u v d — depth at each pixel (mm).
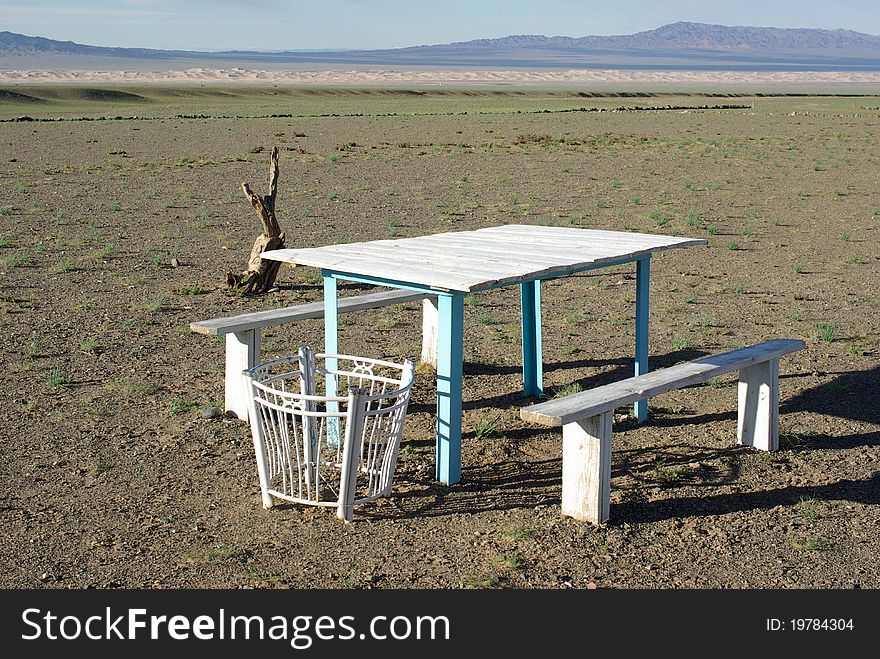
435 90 190375
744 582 5102
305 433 5711
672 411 7949
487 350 9945
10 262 14156
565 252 7410
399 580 5098
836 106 90812
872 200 23281
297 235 17766
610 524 5781
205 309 11703
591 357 9656
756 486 6395
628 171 30484
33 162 32969
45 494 6137
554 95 158625
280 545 5484
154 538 5551
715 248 16625
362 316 11297
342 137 47875
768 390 6961
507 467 6719
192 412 7766
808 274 14258
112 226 18703
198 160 34312
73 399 8070
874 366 9289
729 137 45875
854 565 5293
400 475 6531
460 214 20688
